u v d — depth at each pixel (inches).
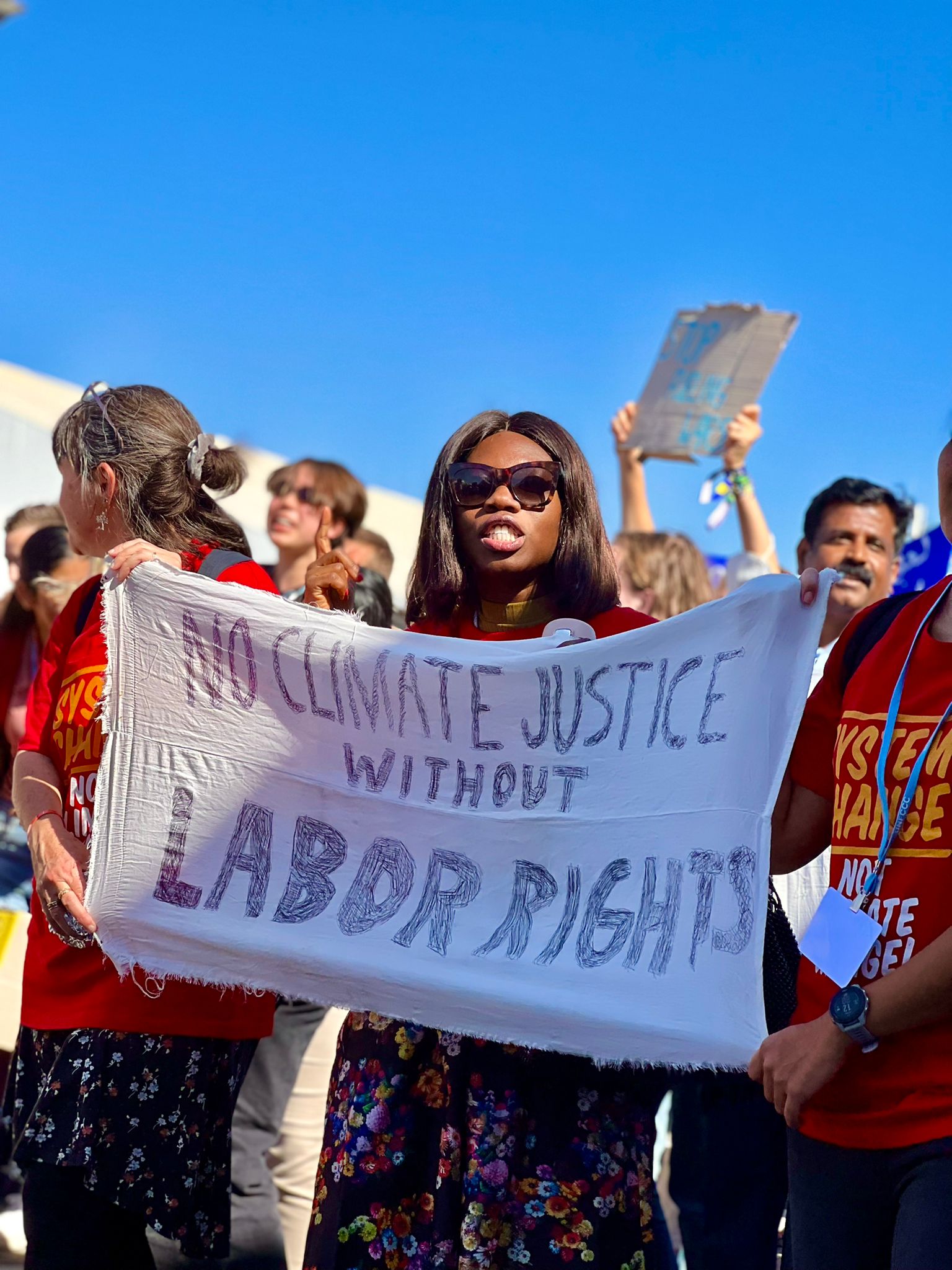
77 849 118.1
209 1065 116.9
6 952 179.0
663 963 103.2
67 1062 115.0
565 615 120.9
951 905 88.4
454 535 123.7
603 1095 108.0
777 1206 148.2
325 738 116.3
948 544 194.9
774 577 108.1
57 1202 116.0
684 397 241.6
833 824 97.6
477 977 105.7
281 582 212.5
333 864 113.9
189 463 128.2
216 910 112.8
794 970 111.7
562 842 110.3
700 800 107.1
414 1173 107.0
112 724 116.3
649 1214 108.1
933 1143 86.6
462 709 114.9
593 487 122.5
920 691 93.7
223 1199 118.5
